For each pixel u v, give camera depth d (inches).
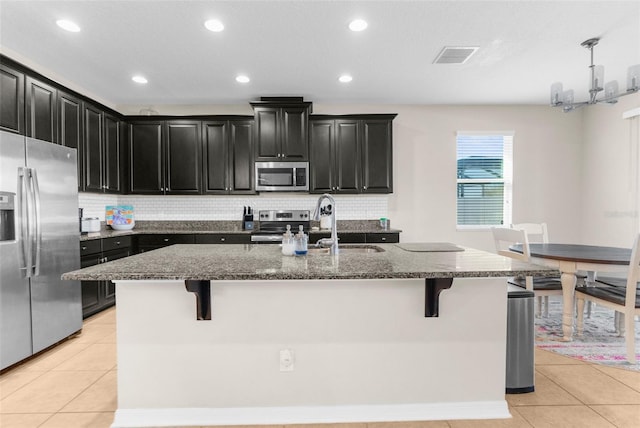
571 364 100.3
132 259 78.5
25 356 103.2
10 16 100.6
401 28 108.7
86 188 152.4
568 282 113.7
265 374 74.4
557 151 196.2
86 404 82.4
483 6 97.4
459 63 135.5
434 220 196.2
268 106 174.2
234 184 182.2
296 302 74.2
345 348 75.0
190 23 104.8
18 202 101.1
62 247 118.0
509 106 195.2
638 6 97.7
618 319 120.3
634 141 164.4
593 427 72.3
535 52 126.0
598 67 114.3
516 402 81.5
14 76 116.2
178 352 73.6
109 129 169.5
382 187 181.8
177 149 181.8
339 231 176.2
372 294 74.7
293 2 94.8
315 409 74.8
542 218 197.5
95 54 125.6
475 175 199.2
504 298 76.1
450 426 72.9
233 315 73.8
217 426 73.3
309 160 178.1
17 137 101.0
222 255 85.0
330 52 124.9
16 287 100.3
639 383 90.0
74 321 123.6
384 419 74.9
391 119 181.8
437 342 75.5
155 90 165.5
